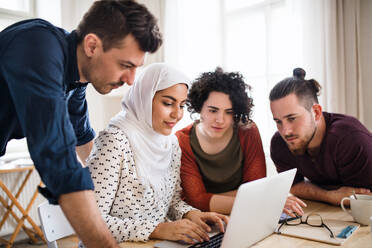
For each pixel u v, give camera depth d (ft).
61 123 2.52
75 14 10.59
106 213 3.59
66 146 2.49
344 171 4.37
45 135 2.43
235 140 4.90
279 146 4.96
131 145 3.84
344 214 3.99
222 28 10.09
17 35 2.68
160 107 3.94
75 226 2.43
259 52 9.44
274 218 3.37
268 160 8.89
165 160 4.19
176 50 10.69
